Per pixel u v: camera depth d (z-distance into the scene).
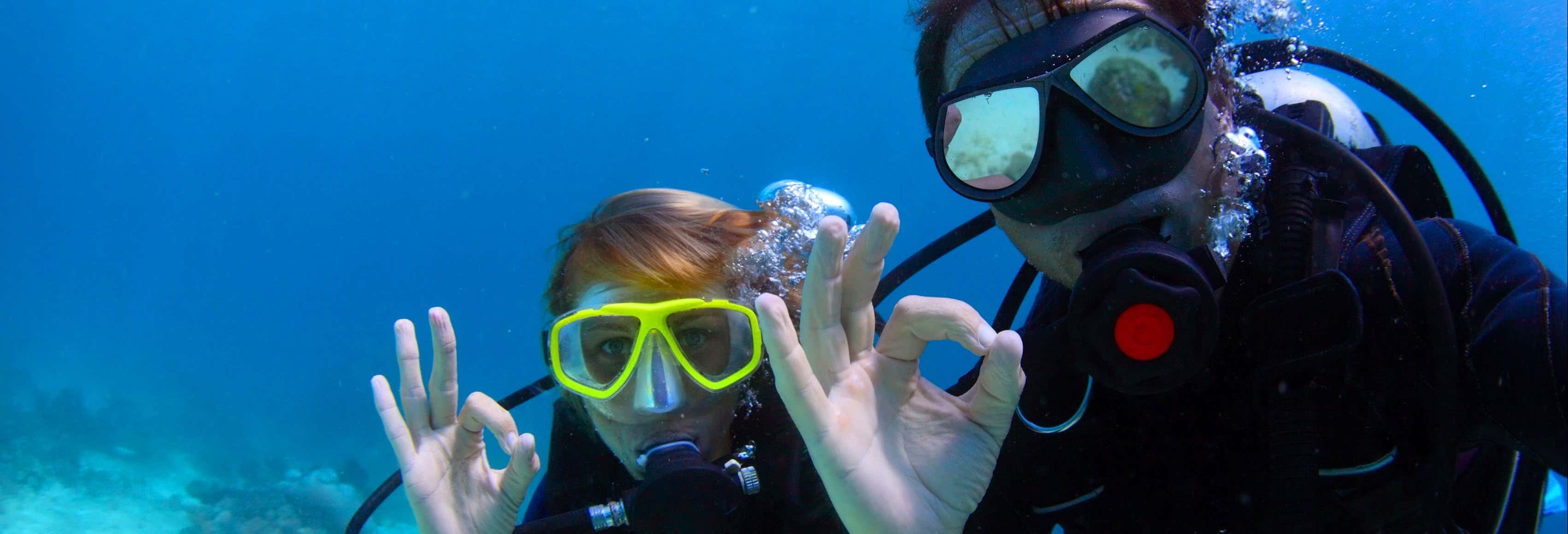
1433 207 1.52
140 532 11.34
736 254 1.84
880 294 2.33
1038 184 1.34
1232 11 1.49
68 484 12.32
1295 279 1.38
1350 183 1.41
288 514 12.08
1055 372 1.59
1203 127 1.34
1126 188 1.28
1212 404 1.49
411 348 1.49
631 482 2.03
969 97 1.41
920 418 1.27
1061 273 1.44
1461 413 1.33
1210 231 1.37
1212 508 1.51
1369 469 1.39
